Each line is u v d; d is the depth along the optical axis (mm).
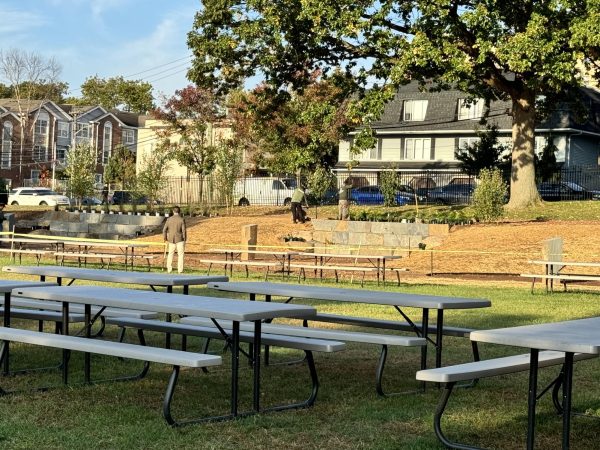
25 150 87375
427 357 10664
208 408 7715
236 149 43500
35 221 41000
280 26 31750
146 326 9523
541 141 58531
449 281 23047
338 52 33594
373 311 15266
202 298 8477
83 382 8750
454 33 30234
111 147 94438
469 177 48344
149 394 8250
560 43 28656
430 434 7004
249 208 43562
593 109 60688
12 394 8133
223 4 33281
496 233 29375
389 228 30953
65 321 9406
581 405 8219
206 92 55688
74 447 6355
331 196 48219
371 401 8172
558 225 29516
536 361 6352
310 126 40094
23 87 105688
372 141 30766
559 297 18719
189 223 37312
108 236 38656
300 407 7852
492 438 6984
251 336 8523
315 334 9078
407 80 31438
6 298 9430
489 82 34125
